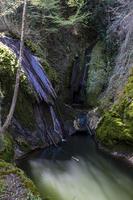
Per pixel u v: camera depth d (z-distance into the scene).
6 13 16.23
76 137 14.13
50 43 18.75
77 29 19.42
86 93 17.78
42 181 9.53
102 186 9.45
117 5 17.11
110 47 17.62
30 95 12.70
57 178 9.81
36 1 16.97
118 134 11.92
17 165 10.42
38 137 12.49
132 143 11.38
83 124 15.11
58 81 16.31
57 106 14.48
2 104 11.41
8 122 9.88
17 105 12.12
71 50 19.14
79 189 9.26
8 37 13.91
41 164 10.88
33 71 13.71
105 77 17.28
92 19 18.86
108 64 17.34
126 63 14.52
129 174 10.40
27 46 14.84
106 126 12.77
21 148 11.42
